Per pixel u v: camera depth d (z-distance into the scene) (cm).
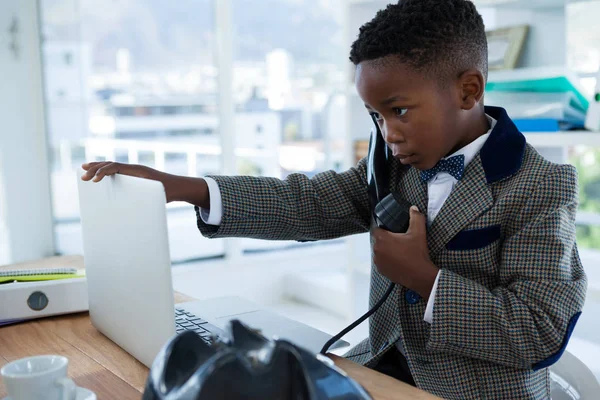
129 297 93
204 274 317
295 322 109
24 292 115
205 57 311
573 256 99
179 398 53
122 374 91
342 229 126
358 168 128
